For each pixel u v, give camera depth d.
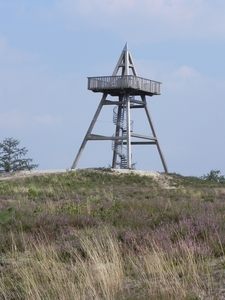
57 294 20.92
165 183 112.75
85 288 20.84
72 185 100.62
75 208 44.34
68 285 21.03
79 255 25.62
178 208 40.22
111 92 128.75
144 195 79.50
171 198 72.44
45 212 41.44
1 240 30.92
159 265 22.17
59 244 28.92
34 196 73.81
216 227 28.42
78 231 32.34
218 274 21.55
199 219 30.22
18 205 52.03
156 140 132.50
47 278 22.62
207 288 20.00
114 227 32.25
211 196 75.94
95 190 89.81
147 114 131.88
